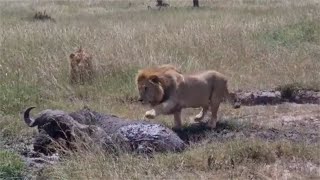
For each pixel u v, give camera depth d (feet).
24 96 44.39
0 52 57.00
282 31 70.18
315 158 32.65
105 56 54.08
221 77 39.19
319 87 50.01
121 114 42.75
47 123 34.45
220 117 42.34
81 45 60.39
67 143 34.01
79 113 35.76
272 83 51.52
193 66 54.13
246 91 49.75
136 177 29.55
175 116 38.04
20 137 37.81
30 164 32.50
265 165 31.63
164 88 36.50
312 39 68.39
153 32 69.05
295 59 58.59
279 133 38.65
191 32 66.39
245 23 76.79
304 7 105.91
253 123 40.81
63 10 140.36
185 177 29.84
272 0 145.28
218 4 148.05
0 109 41.93
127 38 63.10
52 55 55.42
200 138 36.76
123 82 49.90
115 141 32.96
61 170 30.76
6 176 30.25
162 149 32.86
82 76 50.47
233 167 31.27
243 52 59.93
